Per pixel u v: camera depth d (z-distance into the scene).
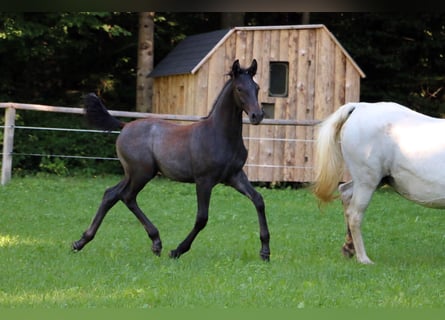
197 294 8.15
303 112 19.70
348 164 10.20
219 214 14.87
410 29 25.09
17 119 21.11
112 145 21.36
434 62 25.50
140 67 22.53
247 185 10.21
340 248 11.55
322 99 19.75
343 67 19.83
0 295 8.05
